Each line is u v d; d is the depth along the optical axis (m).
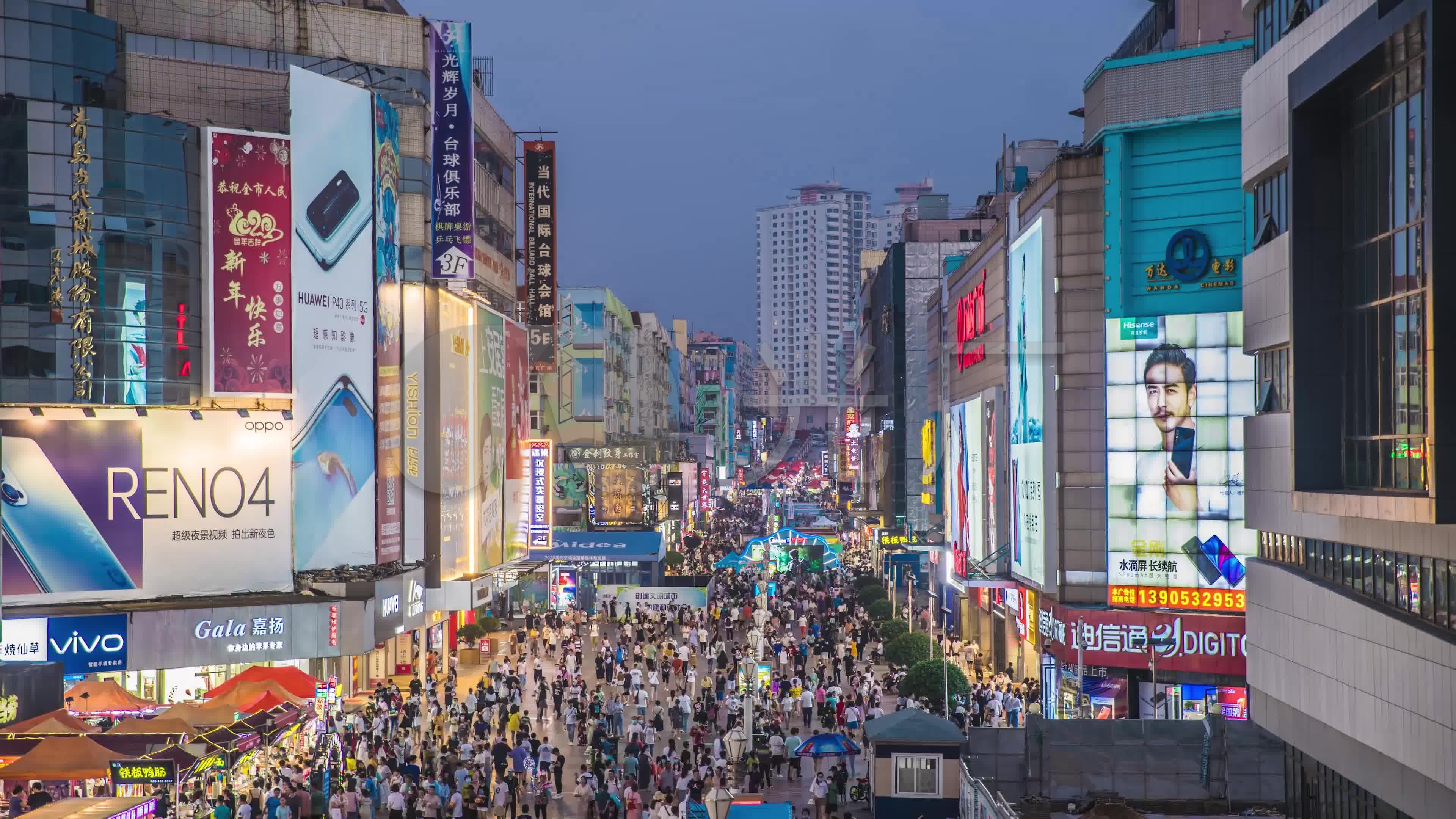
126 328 48.22
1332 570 26.58
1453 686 20.34
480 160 78.31
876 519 117.88
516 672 58.50
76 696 35.62
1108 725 32.97
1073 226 49.25
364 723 44.56
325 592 51.22
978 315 66.81
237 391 50.56
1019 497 55.09
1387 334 22.47
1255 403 32.78
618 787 35.38
